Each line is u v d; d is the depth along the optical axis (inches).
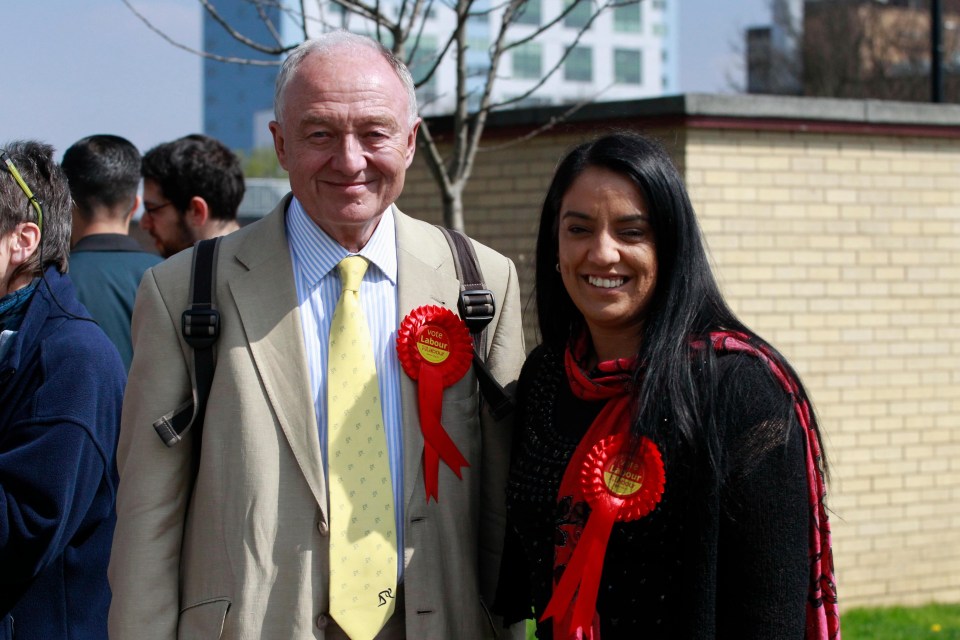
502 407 99.1
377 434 95.0
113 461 102.4
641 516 83.3
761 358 83.7
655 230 87.0
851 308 230.1
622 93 1584.6
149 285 96.0
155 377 93.6
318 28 201.6
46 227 101.3
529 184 242.1
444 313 99.3
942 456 236.2
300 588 90.9
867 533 231.3
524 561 97.6
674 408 82.5
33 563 94.0
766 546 80.6
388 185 95.0
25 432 94.5
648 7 1601.9
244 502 91.3
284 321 95.1
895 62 708.7
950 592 236.7
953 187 237.8
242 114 1641.2
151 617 91.6
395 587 93.6
